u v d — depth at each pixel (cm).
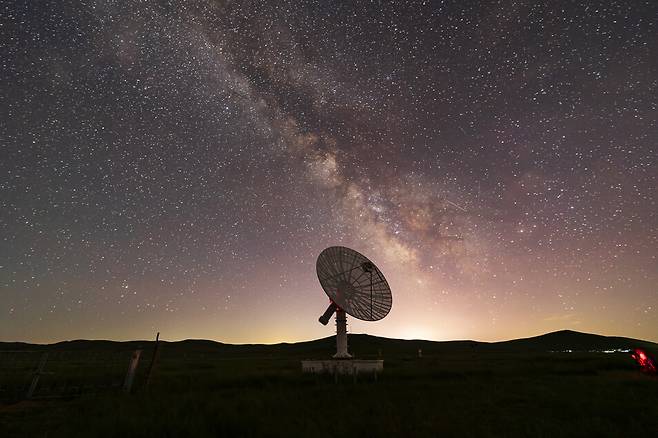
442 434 796
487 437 773
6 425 931
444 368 2689
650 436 792
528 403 1180
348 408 1041
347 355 2156
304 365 2141
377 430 794
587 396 1284
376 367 2122
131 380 1370
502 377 2041
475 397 1300
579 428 827
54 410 1112
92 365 2939
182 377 1919
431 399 1262
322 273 2292
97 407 1012
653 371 2125
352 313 2214
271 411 977
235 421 811
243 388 1586
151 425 773
